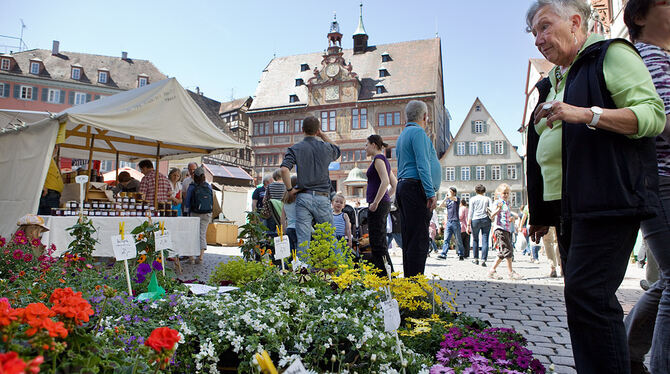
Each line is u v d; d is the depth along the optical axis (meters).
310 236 5.20
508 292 6.47
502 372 2.21
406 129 4.09
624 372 1.79
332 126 54.28
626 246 1.83
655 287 2.40
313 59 62.12
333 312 2.52
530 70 50.66
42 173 6.90
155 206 8.77
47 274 3.45
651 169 1.83
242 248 4.73
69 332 1.37
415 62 56.50
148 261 3.85
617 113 1.74
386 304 2.21
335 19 55.62
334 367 2.37
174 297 2.75
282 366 2.16
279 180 7.31
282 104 57.56
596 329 1.83
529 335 4.03
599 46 1.97
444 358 2.35
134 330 2.20
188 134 8.38
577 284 1.88
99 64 66.06
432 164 4.11
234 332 2.32
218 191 20.08
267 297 3.12
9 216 7.24
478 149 54.50
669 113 2.14
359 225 7.43
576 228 1.90
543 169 2.26
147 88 8.16
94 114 7.10
